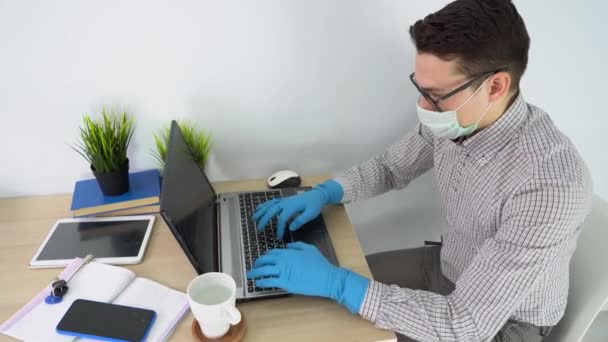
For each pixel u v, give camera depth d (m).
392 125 1.31
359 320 0.83
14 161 1.13
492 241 0.85
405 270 1.23
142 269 0.92
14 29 0.97
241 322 0.79
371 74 1.21
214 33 1.06
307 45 1.12
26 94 1.05
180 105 1.14
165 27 1.03
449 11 0.77
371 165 1.21
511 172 0.87
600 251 0.98
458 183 1.00
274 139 1.25
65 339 0.75
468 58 0.75
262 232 1.03
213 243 0.98
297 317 0.83
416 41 0.80
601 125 1.46
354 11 1.10
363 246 1.62
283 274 0.85
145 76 1.08
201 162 1.16
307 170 1.34
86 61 1.04
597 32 1.27
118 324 0.77
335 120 1.26
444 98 0.82
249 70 1.13
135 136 1.16
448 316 0.82
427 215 1.57
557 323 1.03
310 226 1.07
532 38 1.26
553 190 0.78
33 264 0.92
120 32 1.02
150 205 1.09
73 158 1.16
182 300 0.84
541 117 0.90
